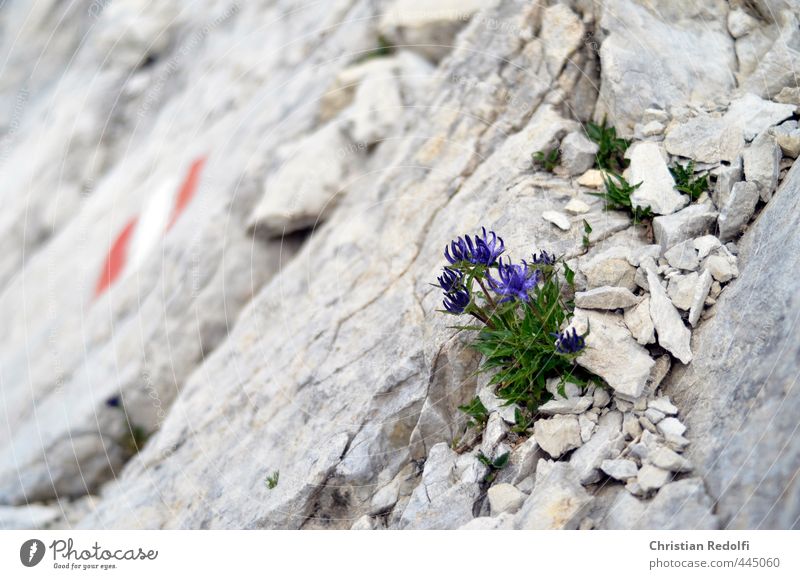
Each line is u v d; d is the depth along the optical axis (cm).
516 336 374
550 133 498
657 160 437
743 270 375
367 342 485
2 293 959
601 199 454
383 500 411
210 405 549
